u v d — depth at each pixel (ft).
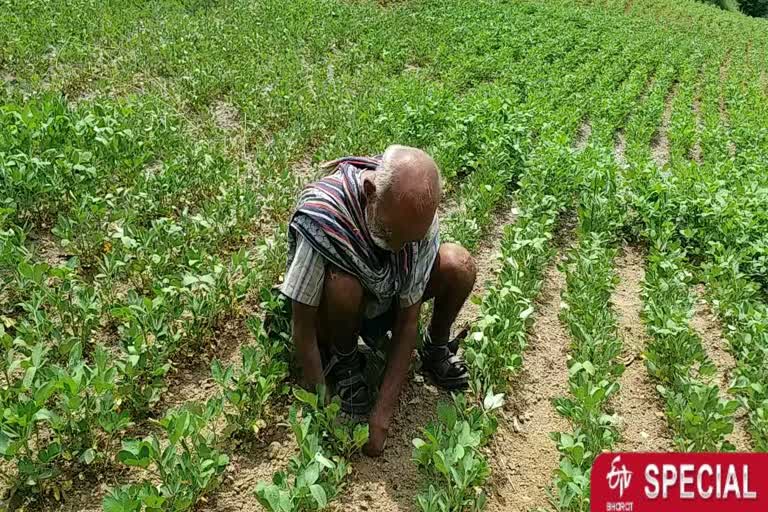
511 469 11.21
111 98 24.80
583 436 10.41
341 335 10.78
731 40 83.71
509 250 15.83
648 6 101.24
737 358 14.62
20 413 8.95
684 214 20.24
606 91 40.24
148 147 20.07
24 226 14.61
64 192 16.16
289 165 21.89
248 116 24.48
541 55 46.80
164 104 23.81
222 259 15.80
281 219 18.06
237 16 41.39
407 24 49.37
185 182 18.02
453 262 11.10
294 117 25.25
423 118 24.77
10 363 11.09
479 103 26.13
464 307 15.33
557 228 20.38
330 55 35.83
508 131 23.54
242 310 13.91
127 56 29.22
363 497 10.22
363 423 11.22
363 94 28.96
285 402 11.58
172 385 11.86
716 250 18.42
